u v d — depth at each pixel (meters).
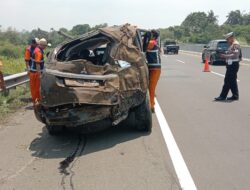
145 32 9.74
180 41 103.69
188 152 6.75
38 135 8.36
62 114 7.20
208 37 91.62
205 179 5.48
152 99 10.27
